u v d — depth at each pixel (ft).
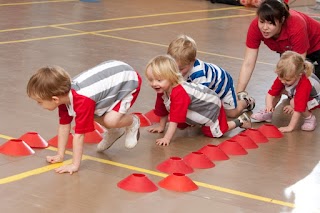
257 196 14.07
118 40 33.47
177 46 17.99
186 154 16.71
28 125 18.04
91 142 17.06
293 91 19.61
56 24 37.40
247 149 17.46
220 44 34.81
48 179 14.14
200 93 17.54
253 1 54.19
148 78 17.15
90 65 26.58
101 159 15.78
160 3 53.31
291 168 16.16
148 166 15.52
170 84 17.11
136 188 13.78
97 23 39.04
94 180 14.25
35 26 36.09
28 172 14.48
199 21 43.80
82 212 12.53
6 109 19.40
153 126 19.04
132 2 52.29
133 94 15.98
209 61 29.60
